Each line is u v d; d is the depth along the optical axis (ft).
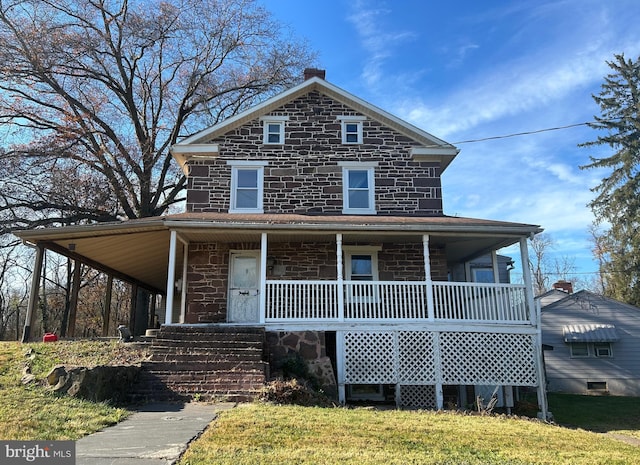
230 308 44.06
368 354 37.37
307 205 48.37
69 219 72.64
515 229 39.42
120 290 115.96
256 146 49.70
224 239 43.96
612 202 102.63
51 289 113.50
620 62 108.88
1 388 23.76
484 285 39.58
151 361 30.68
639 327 69.26
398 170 49.73
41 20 68.28
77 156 71.46
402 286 39.32
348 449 17.87
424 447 19.21
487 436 22.34
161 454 15.88
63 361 29.43
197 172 48.70
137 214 76.43
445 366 37.63
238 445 17.40
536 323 38.91
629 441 29.84
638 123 102.17
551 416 37.99
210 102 85.05
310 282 38.83
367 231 39.42
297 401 28.68
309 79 51.03
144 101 82.02
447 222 40.27
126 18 75.77
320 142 50.14
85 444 17.02
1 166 65.26
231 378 29.27
